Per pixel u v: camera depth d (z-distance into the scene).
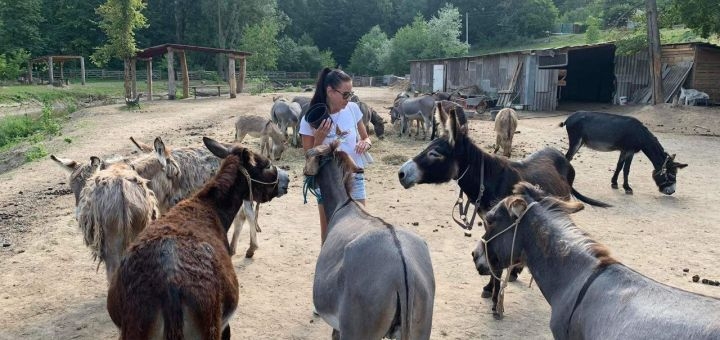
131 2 33.00
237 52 36.12
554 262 3.32
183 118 22.22
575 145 10.96
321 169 4.28
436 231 7.94
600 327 2.81
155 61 71.06
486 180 5.52
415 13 95.94
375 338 3.15
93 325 5.11
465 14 94.00
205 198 3.89
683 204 9.45
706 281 5.98
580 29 87.44
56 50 66.88
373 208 9.13
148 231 3.29
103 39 68.12
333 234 3.76
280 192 4.52
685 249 7.13
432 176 5.51
